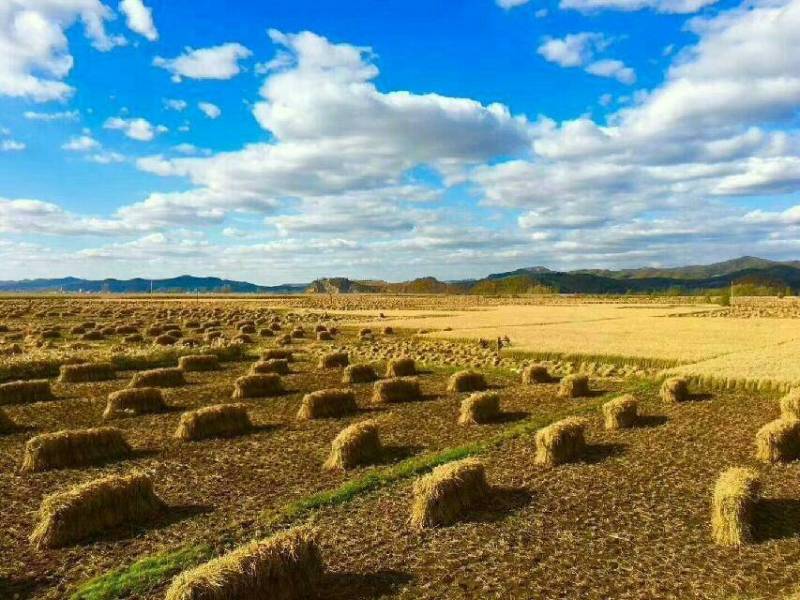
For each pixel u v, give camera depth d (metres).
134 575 11.38
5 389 27.84
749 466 18.05
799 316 94.31
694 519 13.99
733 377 31.30
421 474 17.64
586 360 42.38
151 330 58.28
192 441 21.56
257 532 13.44
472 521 14.03
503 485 16.58
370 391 31.73
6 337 53.03
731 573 11.34
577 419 20.17
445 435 22.36
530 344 50.03
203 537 13.19
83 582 11.30
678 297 183.62
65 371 33.66
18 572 11.78
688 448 20.08
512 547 12.61
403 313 101.12
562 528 13.56
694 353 42.69
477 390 31.95
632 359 40.78
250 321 76.94
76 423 24.39
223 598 9.60
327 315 94.44
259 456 19.61
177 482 17.06
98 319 77.56
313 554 10.98
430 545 12.75
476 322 78.25
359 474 17.59
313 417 25.31
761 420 23.95
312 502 15.16
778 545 12.52
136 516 14.23
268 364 37.16
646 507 14.78
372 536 13.26
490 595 10.64
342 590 10.93
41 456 18.41
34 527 13.98
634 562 11.85
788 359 38.81
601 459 18.91
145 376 32.06
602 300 171.62
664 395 28.33
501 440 21.41
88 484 14.02
